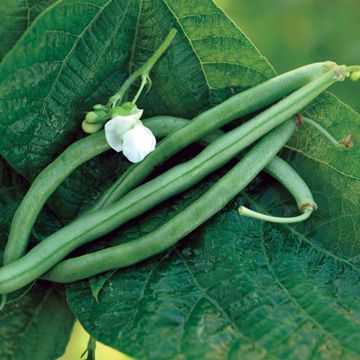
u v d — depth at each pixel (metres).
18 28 0.40
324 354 0.37
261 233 0.42
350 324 0.39
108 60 0.41
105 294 0.40
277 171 0.41
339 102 0.41
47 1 0.40
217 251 0.41
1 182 0.42
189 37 0.41
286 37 0.80
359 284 0.41
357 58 0.78
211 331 0.38
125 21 0.41
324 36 0.80
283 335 0.38
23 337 0.42
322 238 0.42
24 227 0.40
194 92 0.42
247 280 0.40
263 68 0.41
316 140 0.42
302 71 0.40
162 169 0.42
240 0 0.81
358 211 0.42
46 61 0.39
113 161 0.43
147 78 0.41
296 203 0.42
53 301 0.43
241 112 0.41
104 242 0.41
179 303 0.39
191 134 0.41
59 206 0.43
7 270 0.40
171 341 0.38
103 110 0.40
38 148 0.41
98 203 0.41
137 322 0.38
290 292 0.40
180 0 0.40
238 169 0.40
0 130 0.40
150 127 0.41
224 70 0.42
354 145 0.42
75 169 0.42
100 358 0.59
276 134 0.41
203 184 0.42
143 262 0.41
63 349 0.42
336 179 0.42
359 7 0.81
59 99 0.41
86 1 0.39
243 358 0.37
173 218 0.40
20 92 0.39
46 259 0.40
